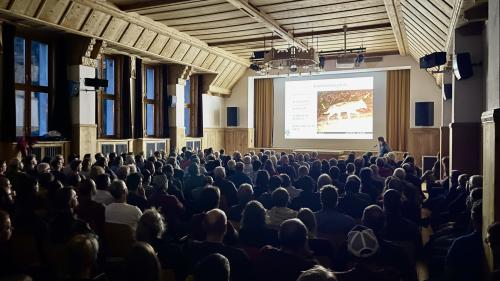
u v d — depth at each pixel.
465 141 7.35
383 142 12.09
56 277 2.88
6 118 8.70
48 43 10.04
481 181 4.45
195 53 13.79
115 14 9.76
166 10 10.02
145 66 13.73
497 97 3.51
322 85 16.98
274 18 10.52
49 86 10.10
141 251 1.84
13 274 2.57
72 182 5.31
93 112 10.49
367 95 16.22
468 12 6.13
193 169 6.54
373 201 5.45
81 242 2.02
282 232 2.55
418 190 6.30
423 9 7.73
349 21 10.80
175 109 14.12
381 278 2.45
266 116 17.88
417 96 14.66
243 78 17.62
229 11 10.13
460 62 7.03
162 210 4.50
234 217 4.50
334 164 8.37
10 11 7.91
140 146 12.73
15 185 4.83
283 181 5.78
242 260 2.66
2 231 2.69
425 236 5.91
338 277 2.47
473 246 3.07
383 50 14.60
